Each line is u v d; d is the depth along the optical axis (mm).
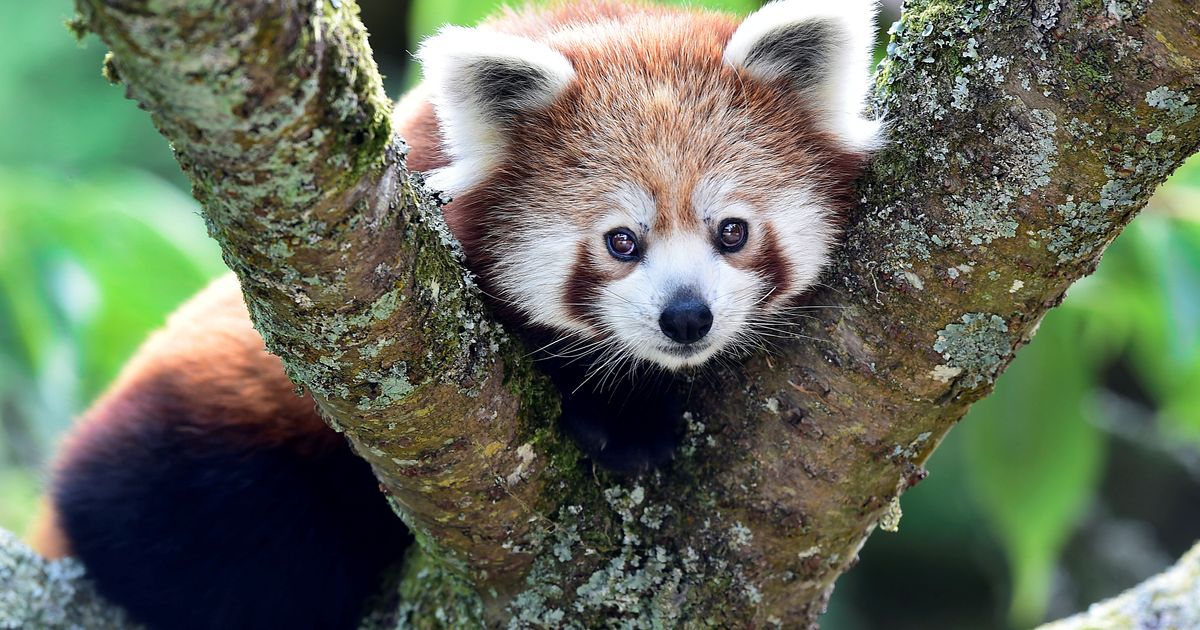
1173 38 3389
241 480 5738
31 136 10891
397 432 3756
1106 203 3691
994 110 3742
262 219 3123
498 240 5172
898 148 4020
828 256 4523
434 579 4605
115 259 6609
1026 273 3828
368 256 3305
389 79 12586
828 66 5070
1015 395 8062
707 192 5000
